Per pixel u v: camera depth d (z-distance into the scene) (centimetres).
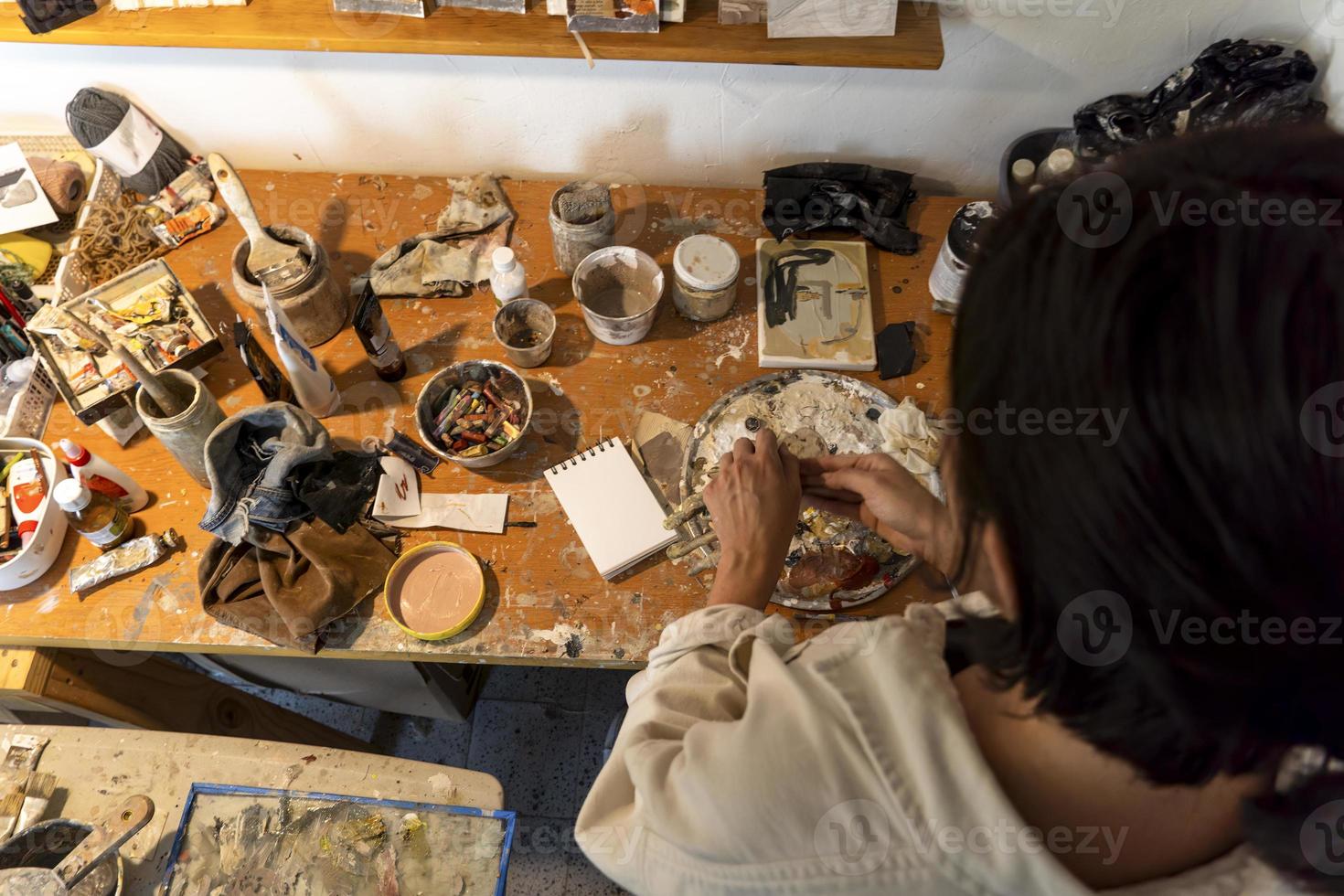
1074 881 36
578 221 127
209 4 113
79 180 136
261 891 103
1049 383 30
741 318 130
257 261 124
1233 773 33
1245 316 27
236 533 106
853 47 112
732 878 44
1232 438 26
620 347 128
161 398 108
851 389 124
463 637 108
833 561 109
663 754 51
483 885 103
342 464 113
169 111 134
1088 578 31
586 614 109
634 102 130
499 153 141
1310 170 29
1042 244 31
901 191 134
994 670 37
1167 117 120
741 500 82
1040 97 128
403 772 110
